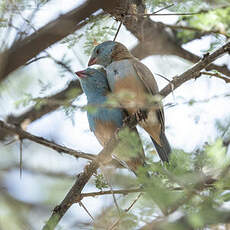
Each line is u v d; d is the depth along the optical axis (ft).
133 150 26.53
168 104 28.76
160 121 37.37
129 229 24.35
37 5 32.94
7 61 30.25
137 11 37.17
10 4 32.60
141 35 41.32
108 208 29.14
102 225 27.96
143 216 23.07
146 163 26.43
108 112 37.78
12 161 41.93
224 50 30.12
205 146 24.11
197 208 21.53
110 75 39.47
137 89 38.75
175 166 24.25
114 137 31.81
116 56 41.57
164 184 23.02
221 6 33.76
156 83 39.81
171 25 40.01
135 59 40.55
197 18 34.53
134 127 34.60
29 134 30.35
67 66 35.27
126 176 27.73
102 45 42.06
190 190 21.80
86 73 39.68
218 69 41.32
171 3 35.01
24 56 30.45
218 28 34.12
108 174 28.68
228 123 25.26
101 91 39.91
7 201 36.78
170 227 21.03
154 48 44.52
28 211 36.50
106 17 35.58
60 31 31.07
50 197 37.37
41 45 30.76
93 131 39.22
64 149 30.58
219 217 20.40
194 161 23.68
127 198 26.99
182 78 30.25
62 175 39.96
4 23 32.09
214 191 22.38
